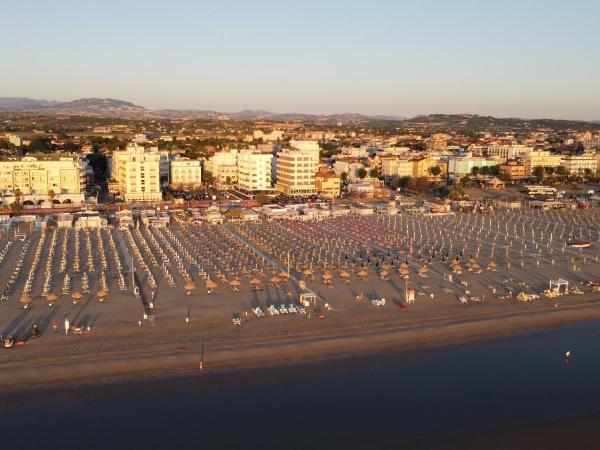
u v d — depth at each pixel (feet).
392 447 266.36
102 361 341.21
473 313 438.81
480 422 289.12
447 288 502.38
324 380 327.88
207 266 563.89
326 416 290.97
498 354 368.48
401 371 341.41
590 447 269.23
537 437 276.41
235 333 387.96
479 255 638.53
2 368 328.49
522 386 327.06
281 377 329.52
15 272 524.93
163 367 336.70
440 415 294.46
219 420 285.23
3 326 391.65
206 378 325.83
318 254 624.18
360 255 624.59
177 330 391.24
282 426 281.33
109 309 431.43
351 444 268.21
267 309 436.76
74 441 265.54
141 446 263.29
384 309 442.91
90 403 296.51
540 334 403.34
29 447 260.21
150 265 563.89
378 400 307.58
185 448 262.67
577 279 545.03
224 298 463.01
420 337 390.42
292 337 384.27
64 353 350.23
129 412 289.74
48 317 411.13
